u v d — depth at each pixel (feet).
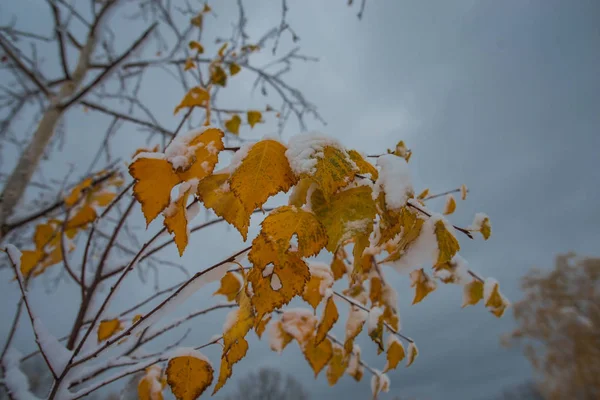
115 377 1.26
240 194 0.69
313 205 0.74
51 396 1.19
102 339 1.76
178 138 0.77
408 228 0.85
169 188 0.73
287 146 0.75
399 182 0.70
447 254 0.88
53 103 3.25
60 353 1.30
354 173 0.71
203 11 3.38
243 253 1.02
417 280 1.64
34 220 2.46
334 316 1.33
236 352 0.94
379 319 1.27
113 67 3.06
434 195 1.78
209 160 0.74
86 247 1.75
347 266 1.73
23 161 2.86
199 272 1.03
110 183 2.49
